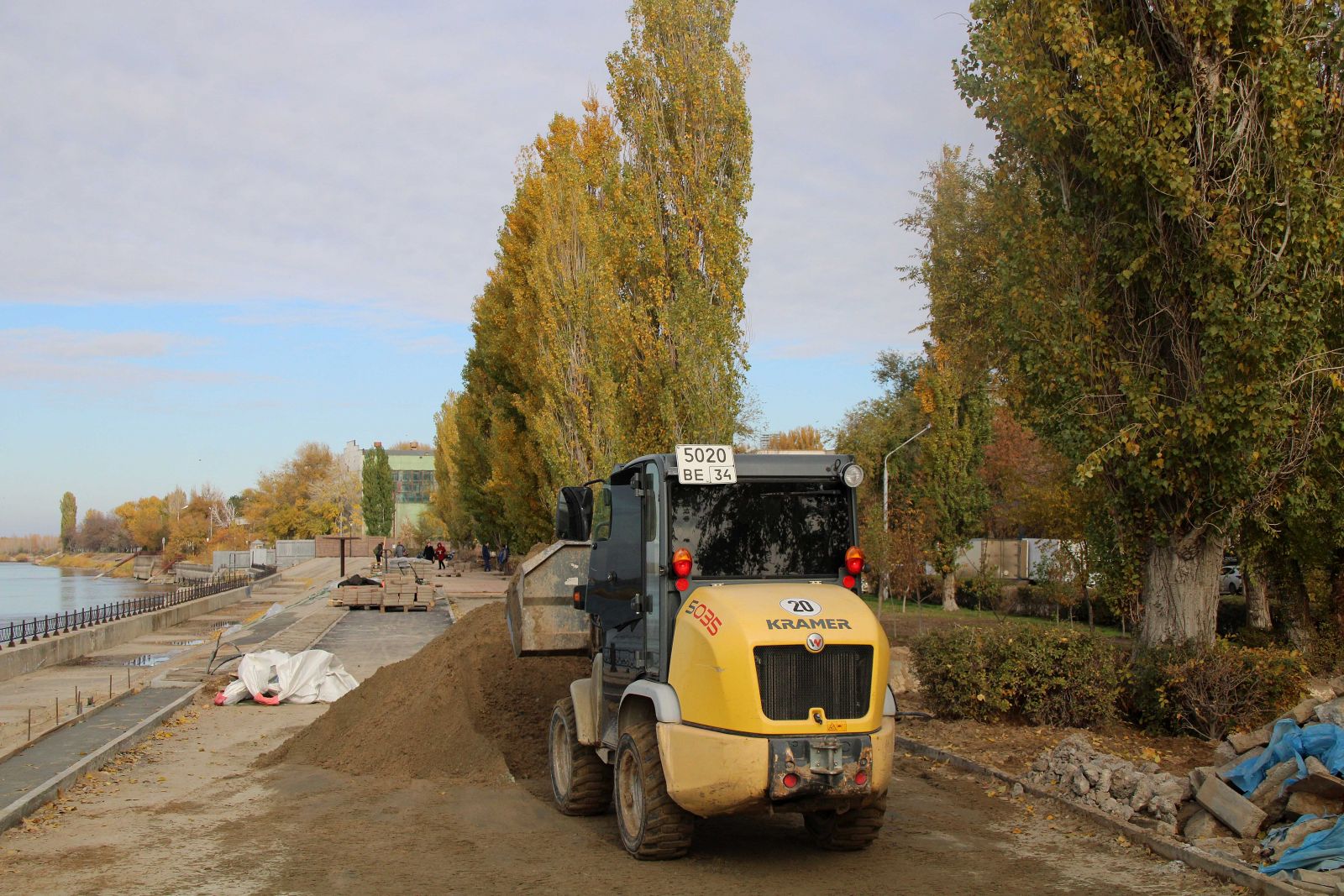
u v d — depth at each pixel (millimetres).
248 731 15422
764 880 7668
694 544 8492
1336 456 13094
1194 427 11836
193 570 93000
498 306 42938
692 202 24703
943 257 27094
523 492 40188
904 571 30625
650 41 25047
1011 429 42625
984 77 13633
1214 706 11430
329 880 7801
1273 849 7578
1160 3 11914
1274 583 20578
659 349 25062
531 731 12336
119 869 8203
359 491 126562
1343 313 12297
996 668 12719
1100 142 12039
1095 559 18828
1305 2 11891
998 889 7387
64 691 19938
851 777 7477
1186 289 12367
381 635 31312
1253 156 11750
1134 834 8414
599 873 7891
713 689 7578
